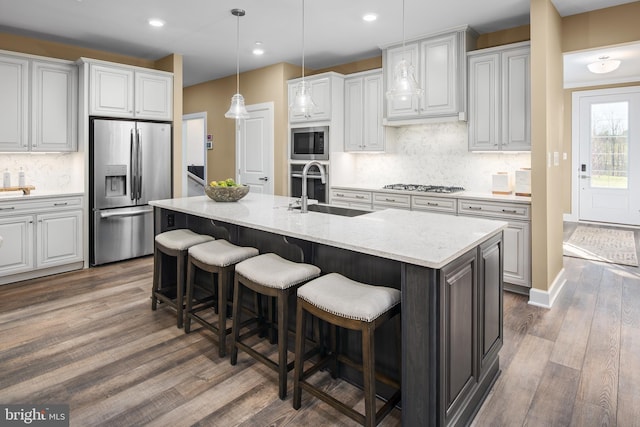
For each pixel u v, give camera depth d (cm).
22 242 388
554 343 268
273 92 549
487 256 210
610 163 686
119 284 384
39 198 398
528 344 267
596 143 695
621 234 614
